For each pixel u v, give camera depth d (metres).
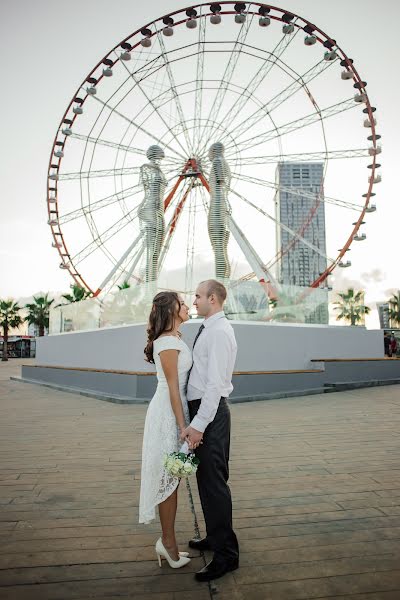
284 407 8.28
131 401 8.99
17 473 4.07
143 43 18.22
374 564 2.28
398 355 22.77
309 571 2.22
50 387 13.35
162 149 16.41
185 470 2.04
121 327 11.48
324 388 10.67
